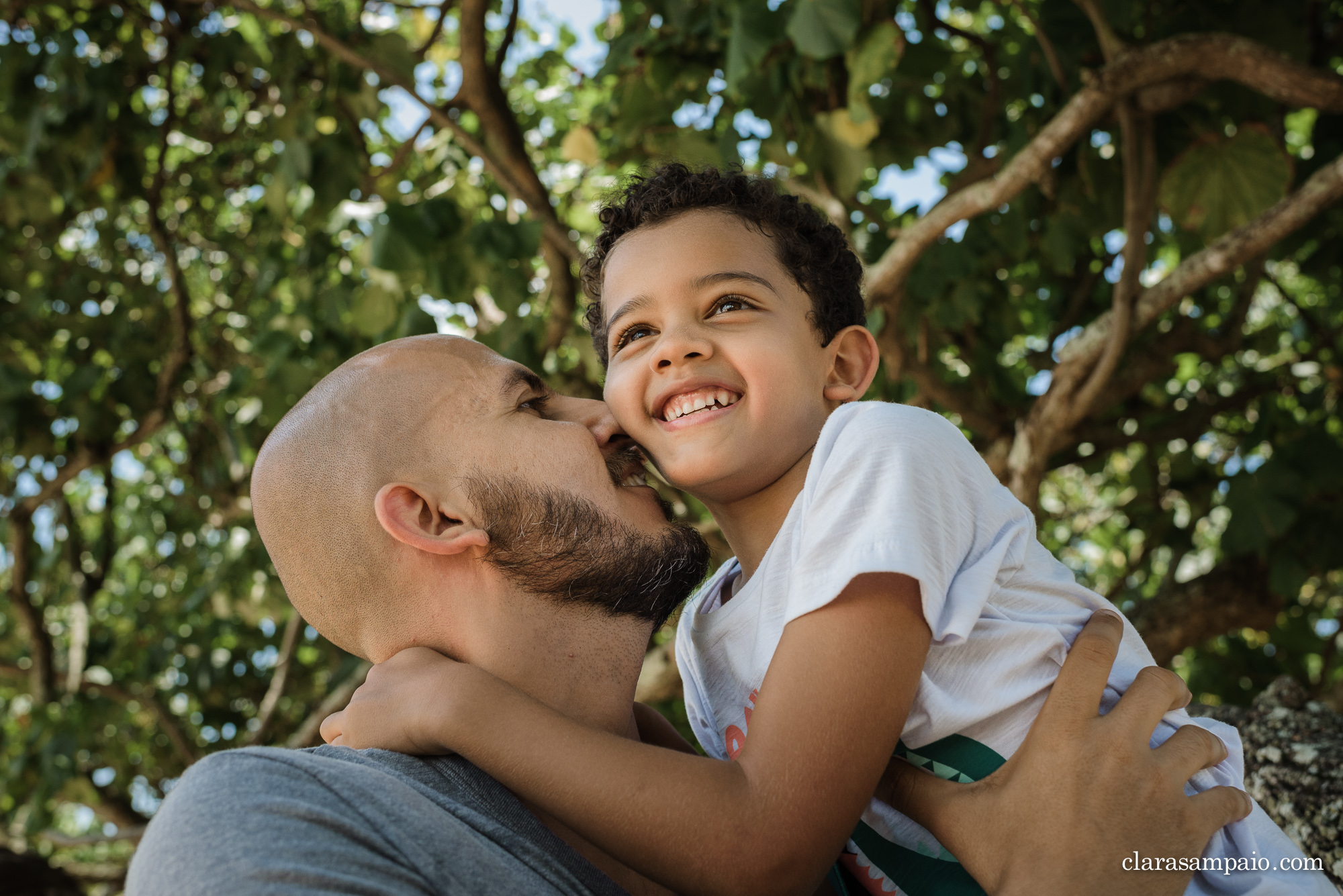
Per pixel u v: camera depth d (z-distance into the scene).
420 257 3.46
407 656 1.24
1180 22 3.52
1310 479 3.94
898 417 1.28
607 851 1.06
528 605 1.29
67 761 6.03
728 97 4.00
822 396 1.51
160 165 4.90
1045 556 1.42
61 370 5.72
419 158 5.13
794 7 3.08
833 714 1.08
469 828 1.05
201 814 0.94
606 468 1.39
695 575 1.40
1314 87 2.74
